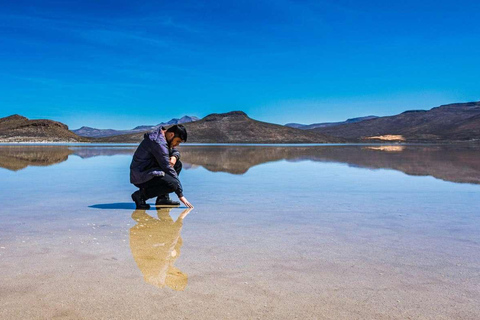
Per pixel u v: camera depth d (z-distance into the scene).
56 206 4.24
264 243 2.72
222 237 2.89
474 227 3.22
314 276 2.06
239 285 1.92
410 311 1.66
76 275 2.04
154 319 1.56
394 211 3.93
